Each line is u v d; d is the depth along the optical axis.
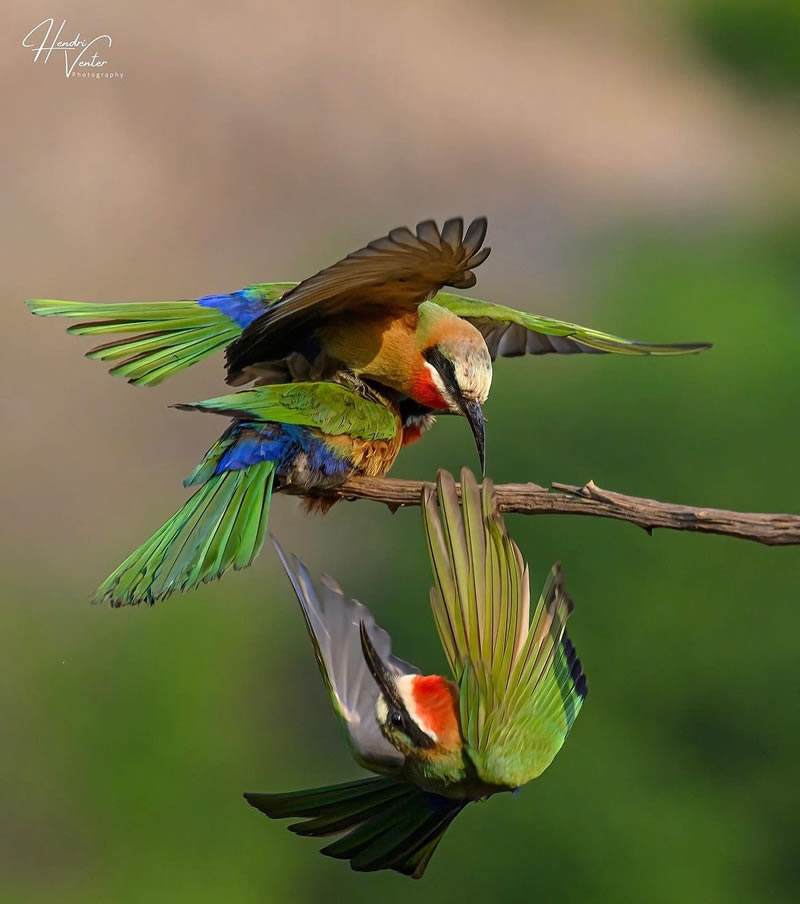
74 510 16.61
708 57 27.75
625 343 7.39
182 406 6.38
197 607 16.30
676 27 27.88
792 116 26.47
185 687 15.76
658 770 15.02
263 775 15.61
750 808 14.91
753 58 27.75
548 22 26.38
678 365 17.75
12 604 15.97
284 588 16.56
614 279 20.70
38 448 16.89
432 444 16.50
